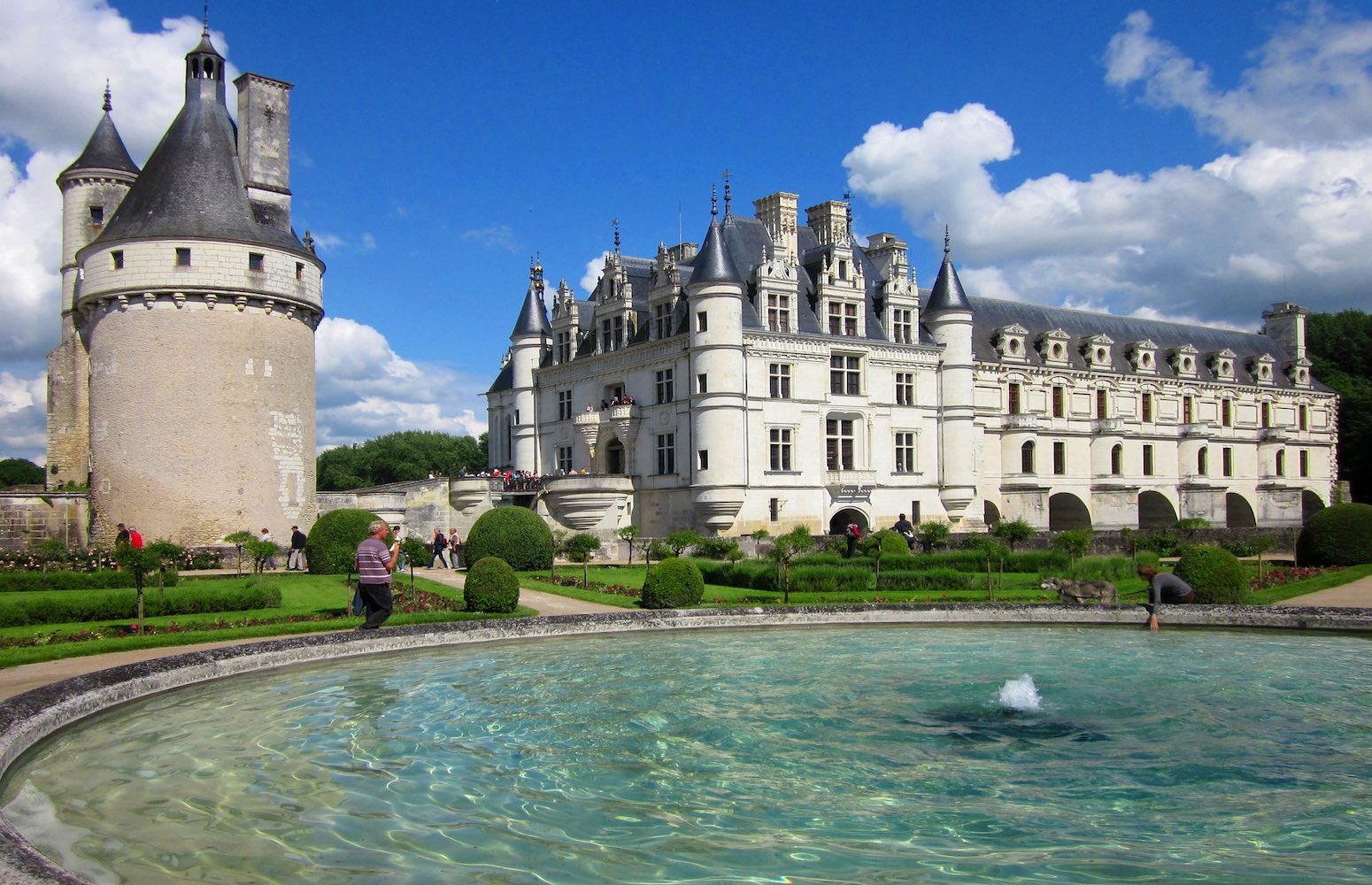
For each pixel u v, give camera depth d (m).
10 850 8.37
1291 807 11.43
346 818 10.96
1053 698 16.83
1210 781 12.40
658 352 59.78
